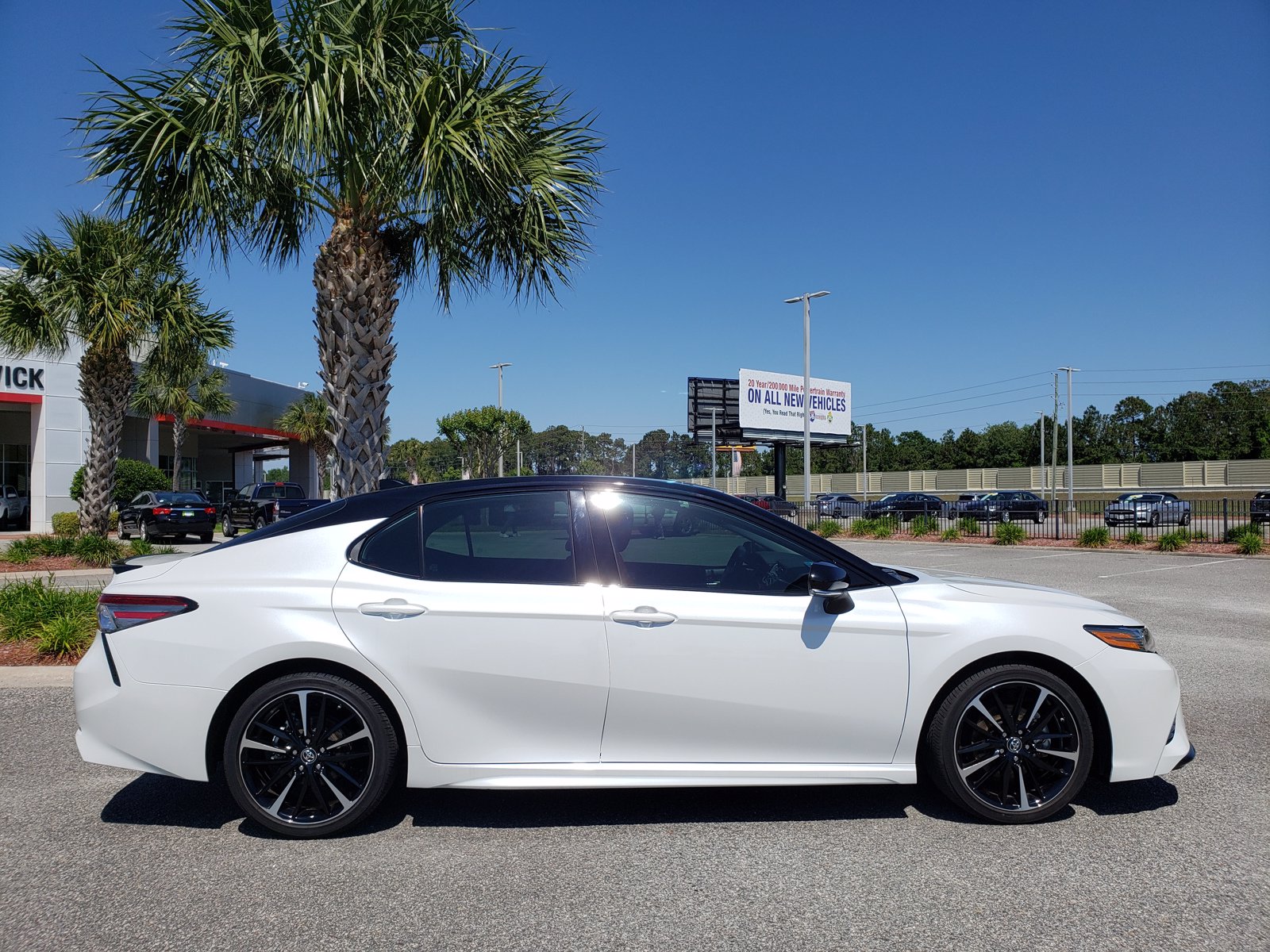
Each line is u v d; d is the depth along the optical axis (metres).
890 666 3.69
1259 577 14.80
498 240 8.65
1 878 3.25
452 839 3.63
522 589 3.67
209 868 3.34
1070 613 3.83
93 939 2.80
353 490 8.23
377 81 7.23
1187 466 54.91
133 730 3.54
